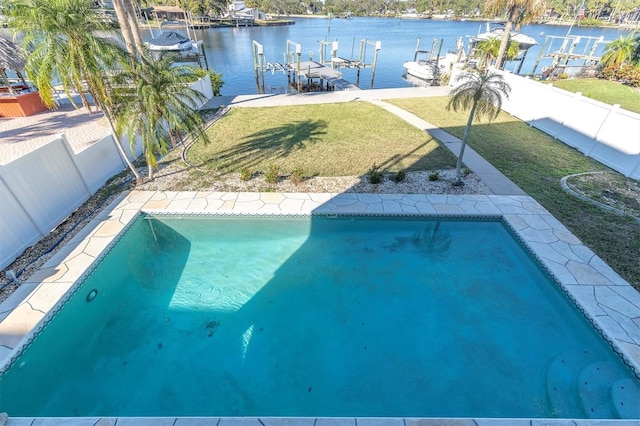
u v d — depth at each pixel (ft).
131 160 34.99
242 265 22.99
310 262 23.36
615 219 25.52
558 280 20.02
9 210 20.40
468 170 33.30
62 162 24.94
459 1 308.19
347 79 98.89
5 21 21.03
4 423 13.06
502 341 17.89
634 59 72.95
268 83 92.99
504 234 25.86
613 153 33.68
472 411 14.73
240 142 40.60
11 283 19.15
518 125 47.44
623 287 19.29
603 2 237.66
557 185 30.58
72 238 23.06
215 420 13.34
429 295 20.81
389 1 381.60
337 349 17.56
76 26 20.52
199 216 26.73
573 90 65.41
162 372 16.28
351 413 14.70
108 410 14.62
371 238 25.75
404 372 16.44
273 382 15.94
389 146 39.55
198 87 54.75
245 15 268.21
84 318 18.56
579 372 16.02
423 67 98.68
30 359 16.05
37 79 20.93
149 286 21.11
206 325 18.74
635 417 13.89
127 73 25.70
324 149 38.60
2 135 39.68
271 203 27.63
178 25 204.64
